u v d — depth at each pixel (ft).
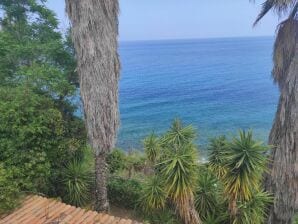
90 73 26.71
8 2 35.83
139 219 32.35
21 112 28.17
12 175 26.55
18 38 35.78
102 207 30.07
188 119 117.91
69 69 34.04
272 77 33.55
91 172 33.78
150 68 280.10
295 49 29.76
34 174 28.22
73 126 32.50
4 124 28.04
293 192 30.32
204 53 437.17
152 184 29.91
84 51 26.40
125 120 116.06
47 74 30.91
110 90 27.43
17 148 28.32
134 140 91.76
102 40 26.50
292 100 29.40
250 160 25.67
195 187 28.78
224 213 29.55
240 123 111.34
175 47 644.27
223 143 30.27
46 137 29.45
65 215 23.93
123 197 34.94
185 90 178.50
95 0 25.95
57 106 32.45
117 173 40.47
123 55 431.02
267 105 138.41
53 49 32.96
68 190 31.83
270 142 31.78
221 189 30.12
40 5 36.40
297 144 29.63
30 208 24.63
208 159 31.22
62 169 32.40
